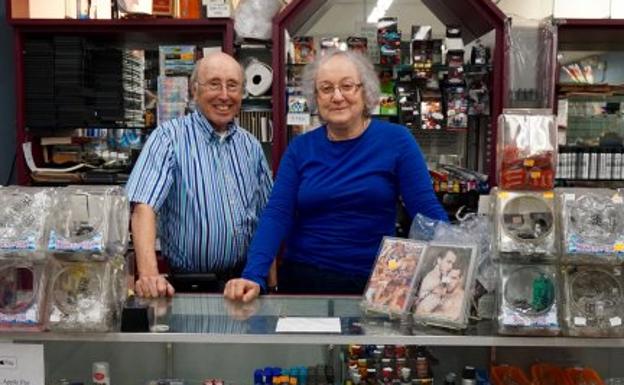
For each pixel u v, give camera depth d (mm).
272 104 3289
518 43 3129
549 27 3133
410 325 1299
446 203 3512
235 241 2154
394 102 3504
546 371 1409
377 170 1745
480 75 3414
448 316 1252
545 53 3135
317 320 1342
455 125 3436
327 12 4207
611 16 3246
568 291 1193
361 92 1709
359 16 4402
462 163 3727
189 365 1521
